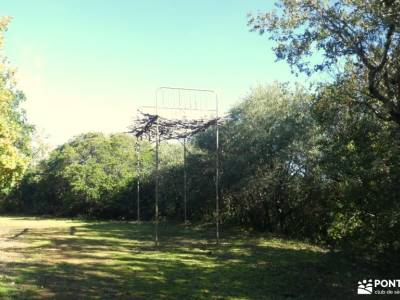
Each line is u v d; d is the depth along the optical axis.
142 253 15.05
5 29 15.62
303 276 11.27
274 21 12.30
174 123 17.88
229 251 15.66
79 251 15.23
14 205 42.72
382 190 11.47
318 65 12.27
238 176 22.02
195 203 26.45
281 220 22.03
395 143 11.28
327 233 18.73
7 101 17.31
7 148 17.00
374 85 11.01
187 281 10.59
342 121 14.34
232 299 8.93
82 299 8.47
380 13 10.06
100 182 35.09
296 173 20.41
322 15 11.48
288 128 20.09
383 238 11.95
